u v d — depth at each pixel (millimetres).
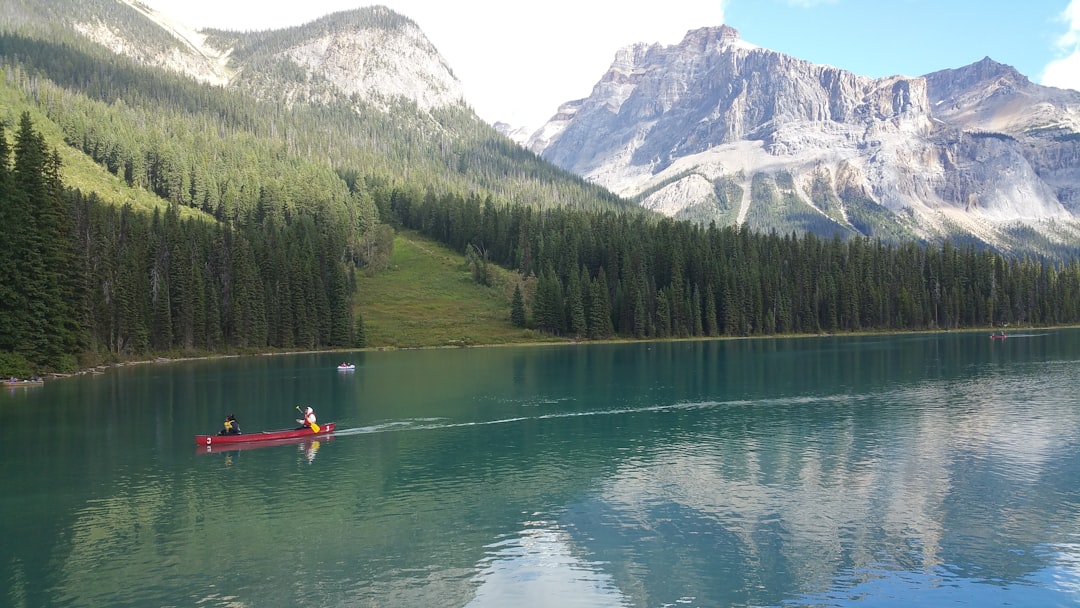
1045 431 67312
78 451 62219
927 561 37844
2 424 73750
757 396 91250
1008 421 72250
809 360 137750
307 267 181625
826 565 37375
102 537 41438
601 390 98562
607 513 45375
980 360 132875
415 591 34625
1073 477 52031
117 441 66125
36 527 43031
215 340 160875
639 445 64000
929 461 56938
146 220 184375
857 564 37531
